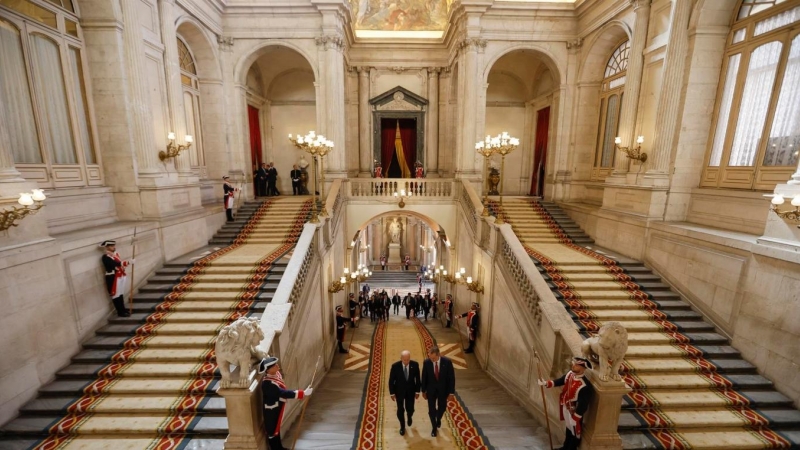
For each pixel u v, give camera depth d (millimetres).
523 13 12164
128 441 4523
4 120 4941
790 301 5203
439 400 5195
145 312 6699
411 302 14867
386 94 15523
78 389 5129
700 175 8016
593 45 11547
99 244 6309
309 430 5461
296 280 6660
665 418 4973
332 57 12102
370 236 24812
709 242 6648
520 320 7137
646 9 8859
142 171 7980
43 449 4383
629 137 9344
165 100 8758
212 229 10320
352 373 8734
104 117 7660
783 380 5316
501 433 5426
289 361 5797
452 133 15625
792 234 5273
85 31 7391
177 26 9367
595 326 6547
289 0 11719
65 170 6867
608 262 8492
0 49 5766
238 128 12375
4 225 4531
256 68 14555
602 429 4328
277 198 13125
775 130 6406
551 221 11742
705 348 6125
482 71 12484
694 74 7652
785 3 6270
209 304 6855
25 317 4953
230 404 4105
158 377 5438
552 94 13703
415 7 15414
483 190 13883
